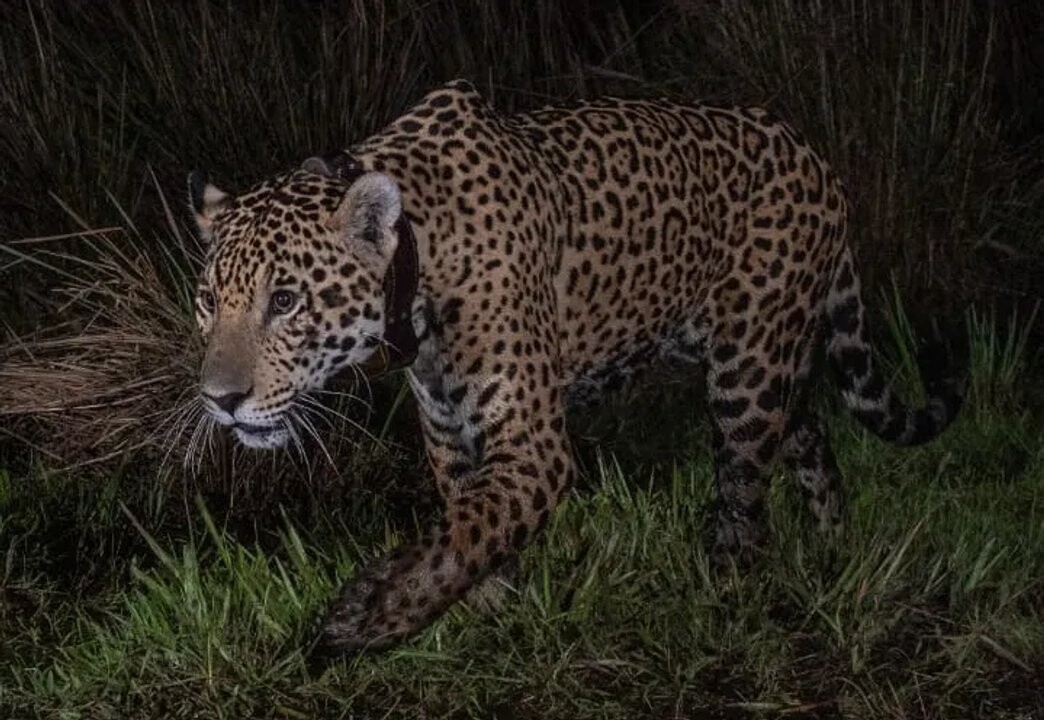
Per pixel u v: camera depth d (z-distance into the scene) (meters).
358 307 8.21
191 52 13.48
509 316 8.54
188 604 9.05
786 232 9.63
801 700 8.62
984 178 13.58
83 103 13.20
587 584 9.14
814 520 10.21
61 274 12.25
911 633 9.14
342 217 8.15
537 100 14.46
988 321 13.00
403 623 8.35
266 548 10.50
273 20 13.48
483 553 8.41
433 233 8.45
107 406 11.57
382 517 10.71
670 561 9.51
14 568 9.98
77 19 14.18
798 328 9.83
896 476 10.88
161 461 11.20
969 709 8.51
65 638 9.18
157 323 11.69
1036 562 9.62
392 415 11.34
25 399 11.66
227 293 8.14
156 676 8.65
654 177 9.20
